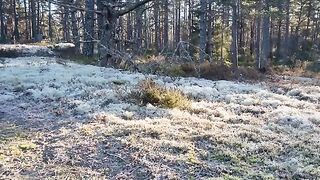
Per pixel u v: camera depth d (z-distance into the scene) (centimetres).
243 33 3975
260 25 2812
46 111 696
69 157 483
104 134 556
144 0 1131
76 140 536
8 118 647
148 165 459
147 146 511
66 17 2494
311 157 495
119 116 657
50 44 2180
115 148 509
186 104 750
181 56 1335
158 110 702
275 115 706
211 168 454
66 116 661
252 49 3750
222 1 1975
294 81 1429
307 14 4003
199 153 496
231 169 453
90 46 1797
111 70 1210
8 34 4094
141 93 768
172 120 636
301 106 805
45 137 551
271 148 517
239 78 1362
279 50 3366
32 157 480
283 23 4097
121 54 1273
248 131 589
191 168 454
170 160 472
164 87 807
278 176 439
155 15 3078
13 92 843
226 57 2639
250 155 498
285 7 3219
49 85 912
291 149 520
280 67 2098
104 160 476
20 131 577
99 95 809
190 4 3381
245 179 428
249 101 820
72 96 806
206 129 595
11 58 1659
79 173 441
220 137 552
